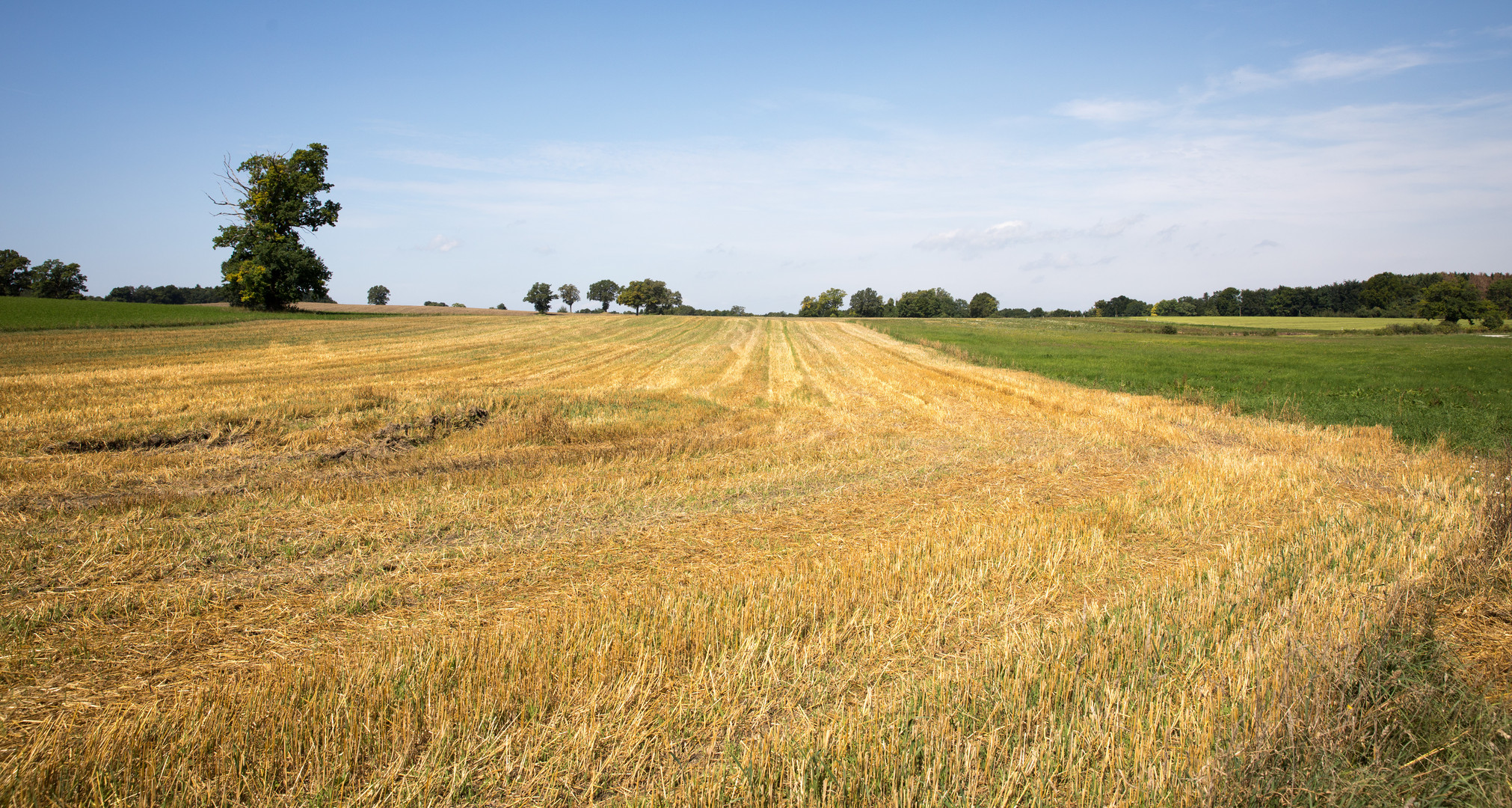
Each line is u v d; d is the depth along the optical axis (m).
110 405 15.66
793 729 4.34
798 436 15.96
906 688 4.77
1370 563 7.20
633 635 5.36
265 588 6.63
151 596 6.29
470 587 6.77
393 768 3.88
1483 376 29.81
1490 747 3.96
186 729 4.15
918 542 7.93
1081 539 8.09
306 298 72.06
